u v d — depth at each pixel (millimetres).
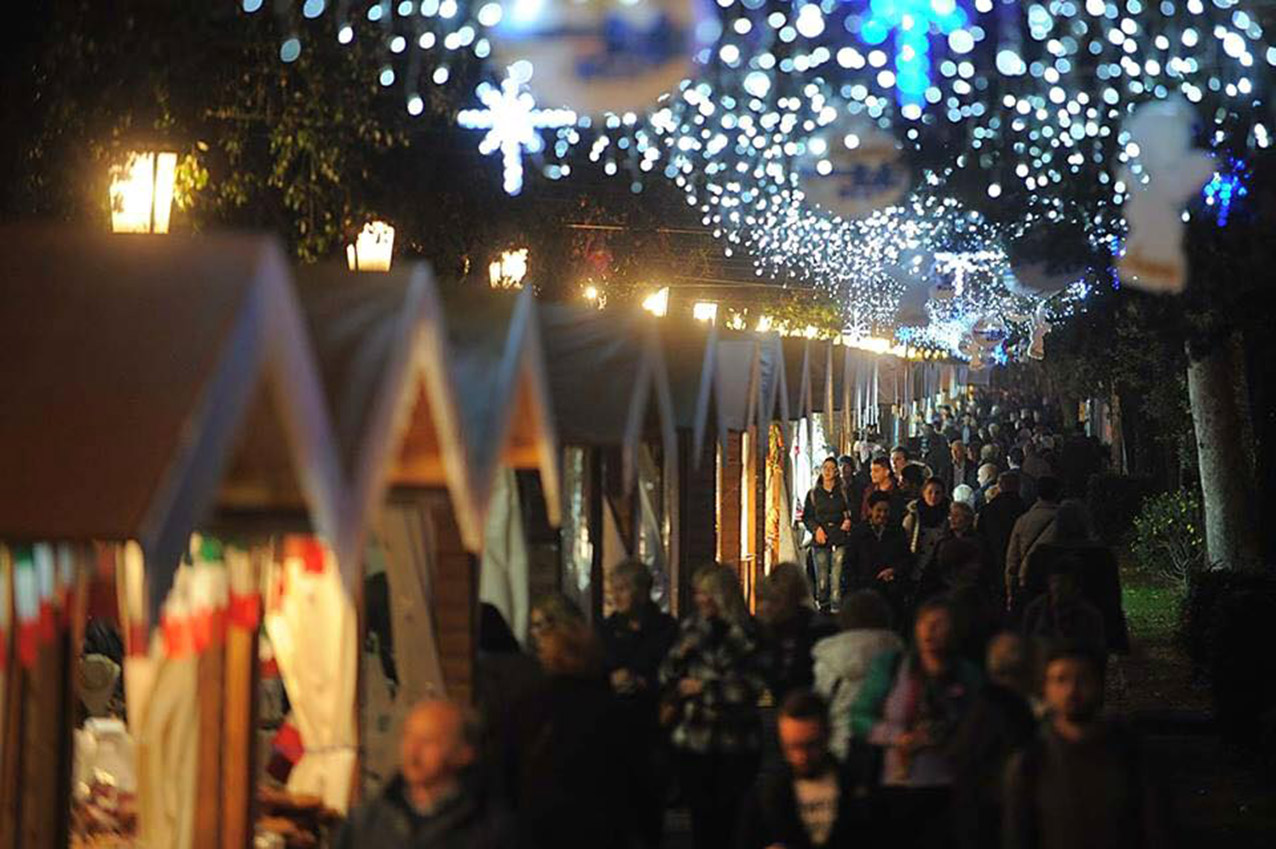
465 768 10992
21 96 20359
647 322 20812
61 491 9688
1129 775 12820
